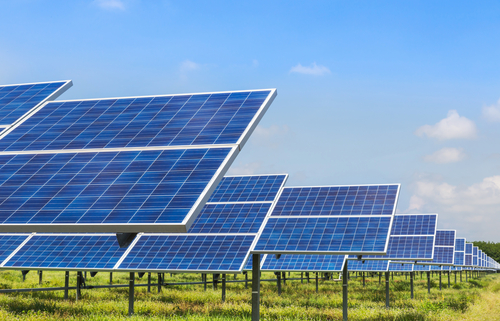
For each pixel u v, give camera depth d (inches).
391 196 1038.4
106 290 1674.5
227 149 552.4
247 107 656.4
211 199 1210.0
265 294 1689.2
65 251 1023.6
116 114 701.3
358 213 989.2
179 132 613.9
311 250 865.5
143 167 538.6
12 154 613.0
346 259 1136.2
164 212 450.3
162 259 931.3
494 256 7790.4
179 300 1422.2
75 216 460.8
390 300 1652.3
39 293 1480.1
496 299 1811.0
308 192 1136.8
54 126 689.0
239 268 848.3
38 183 530.0
